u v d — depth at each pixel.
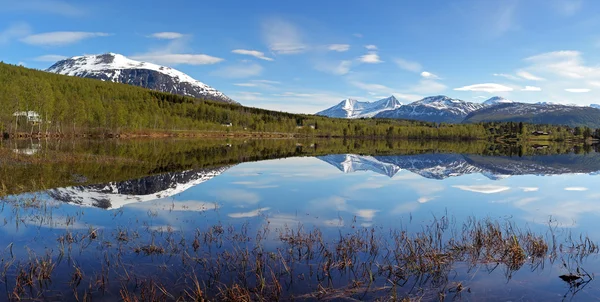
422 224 17.67
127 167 37.94
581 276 11.14
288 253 12.90
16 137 79.75
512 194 27.33
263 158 56.38
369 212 20.20
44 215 17.42
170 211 19.27
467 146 123.44
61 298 9.23
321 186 29.53
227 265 11.60
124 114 119.94
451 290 10.24
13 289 9.62
